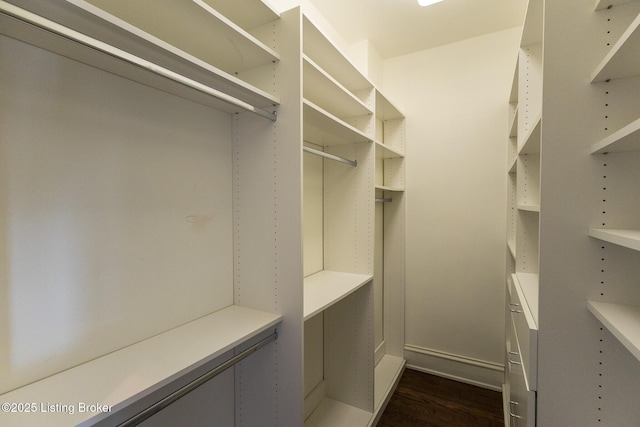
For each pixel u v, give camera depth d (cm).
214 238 133
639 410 95
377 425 201
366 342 203
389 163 280
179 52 87
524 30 145
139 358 94
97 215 93
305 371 196
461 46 255
